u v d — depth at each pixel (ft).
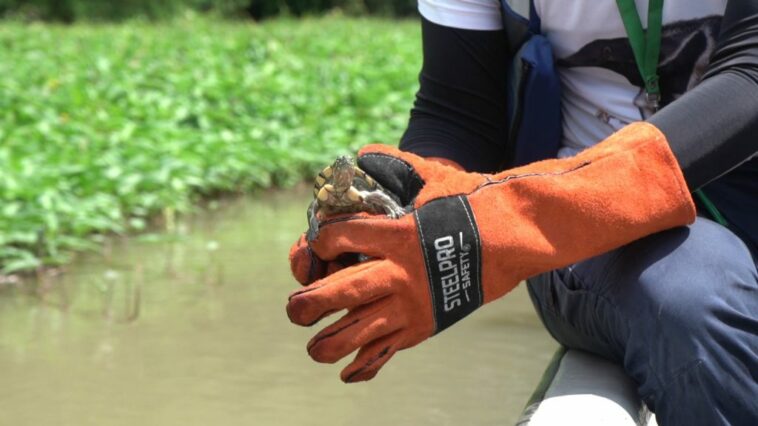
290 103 18.39
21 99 16.28
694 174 3.87
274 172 15.23
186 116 16.74
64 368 7.34
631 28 4.36
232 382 7.10
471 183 3.77
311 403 6.75
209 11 55.72
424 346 7.91
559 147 4.78
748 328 3.73
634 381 4.22
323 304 3.55
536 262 3.74
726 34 4.05
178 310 8.70
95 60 21.98
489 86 4.76
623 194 3.77
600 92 4.62
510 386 7.04
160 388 6.96
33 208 10.67
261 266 10.07
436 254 3.64
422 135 4.77
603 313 4.06
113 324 8.34
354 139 17.03
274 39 28.96
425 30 4.80
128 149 13.66
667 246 3.92
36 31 33.60
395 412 6.59
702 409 3.67
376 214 3.74
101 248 10.89
